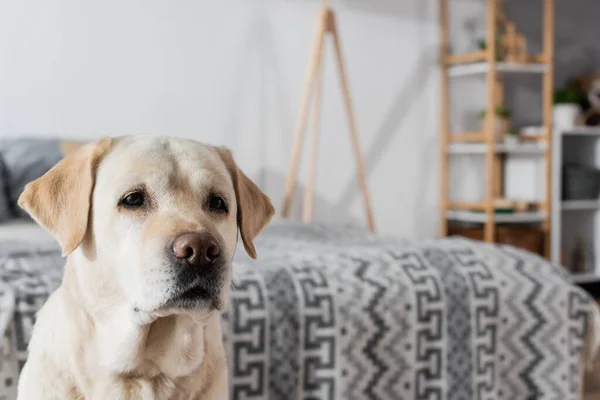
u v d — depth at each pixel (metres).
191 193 1.27
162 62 3.93
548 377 2.37
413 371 2.17
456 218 4.71
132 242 1.21
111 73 3.81
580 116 4.88
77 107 3.74
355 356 2.07
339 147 4.44
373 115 4.54
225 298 1.20
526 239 4.56
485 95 4.92
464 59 4.53
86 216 1.25
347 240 2.89
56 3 3.65
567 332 2.40
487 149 4.43
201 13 4.01
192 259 1.14
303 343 2.01
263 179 4.23
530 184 4.82
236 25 4.11
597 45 5.36
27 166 3.14
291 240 2.73
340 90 4.42
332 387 2.03
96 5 3.75
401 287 2.18
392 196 4.63
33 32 3.61
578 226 5.07
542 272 2.45
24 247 2.11
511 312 2.34
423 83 4.70
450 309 2.24
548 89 4.59
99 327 1.27
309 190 4.15
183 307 1.16
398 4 4.58
